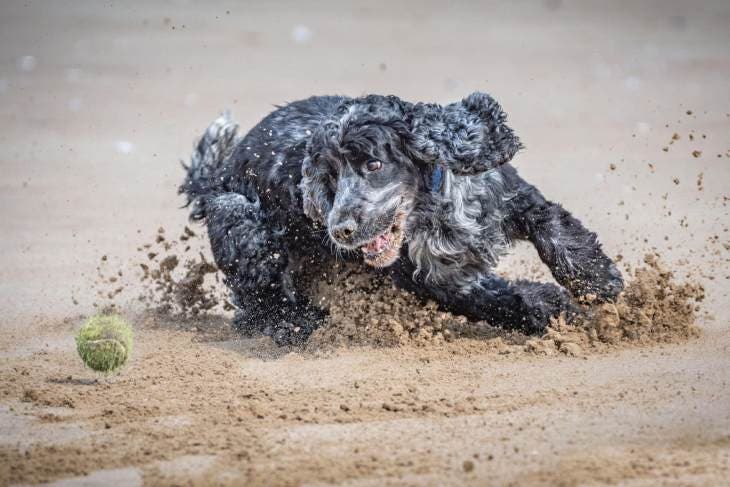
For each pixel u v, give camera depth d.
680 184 19.58
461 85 29.88
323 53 36.06
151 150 23.91
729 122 24.62
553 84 30.05
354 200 11.57
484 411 10.03
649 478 8.51
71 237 17.41
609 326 11.96
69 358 12.08
